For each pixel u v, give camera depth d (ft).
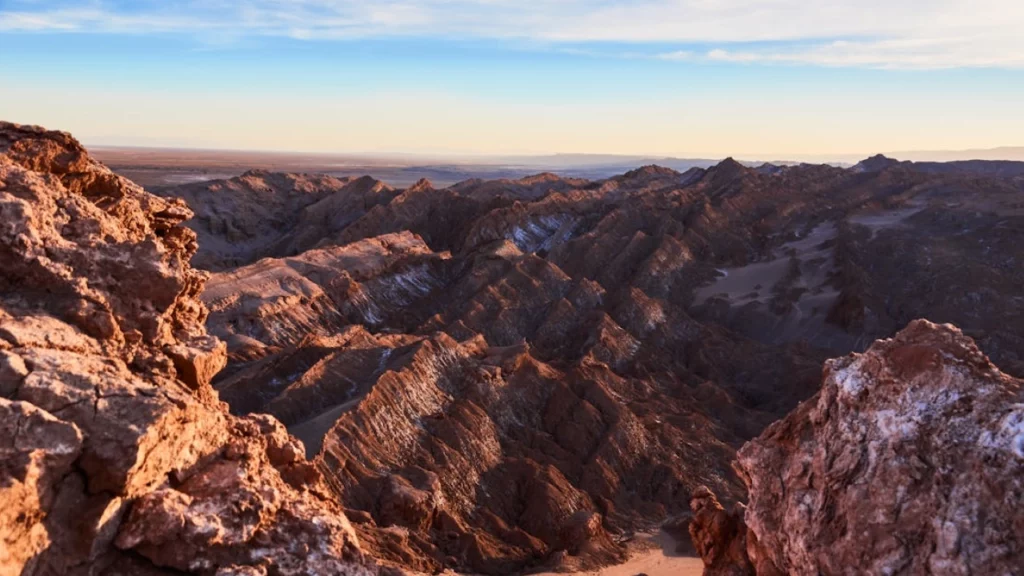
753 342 326.24
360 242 367.86
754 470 59.52
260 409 196.75
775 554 56.80
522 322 315.99
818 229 462.19
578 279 379.76
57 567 42.57
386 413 192.24
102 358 49.37
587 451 213.87
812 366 287.69
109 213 59.57
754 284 389.39
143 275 54.85
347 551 52.44
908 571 47.96
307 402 197.36
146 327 54.24
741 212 481.87
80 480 43.93
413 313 326.65
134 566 45.32
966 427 49.42
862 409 53.52
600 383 246.68
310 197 539.70
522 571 156.97
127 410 45.68
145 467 45.70
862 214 472.03
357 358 220.64
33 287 51.08
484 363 234.79
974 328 322.75
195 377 55.26
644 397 255.50
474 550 158.40
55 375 45.47
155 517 45.65
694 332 329.72
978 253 382.83
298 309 290.97
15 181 53.31
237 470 50.98
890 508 49.70
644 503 197.67
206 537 46.70
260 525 49.83
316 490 60.49
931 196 508.53
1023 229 394.52
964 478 48.14
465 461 191.21
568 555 162.30
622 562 162.81
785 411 266.16
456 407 208.03
